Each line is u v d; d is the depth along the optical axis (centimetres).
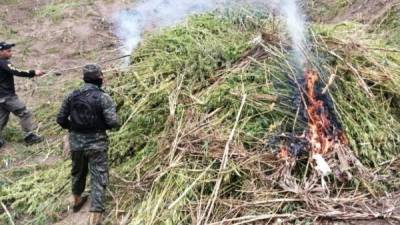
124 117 636
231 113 572
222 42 667
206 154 537
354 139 553
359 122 570
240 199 503
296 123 555
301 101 569
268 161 530
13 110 695
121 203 545
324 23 959
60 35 1068
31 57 986
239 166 522
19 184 605
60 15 1166
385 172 528
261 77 598
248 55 632
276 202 492
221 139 545
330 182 516
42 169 643
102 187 520
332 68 605
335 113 565
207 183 518
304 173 520
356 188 509
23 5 1252
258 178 517
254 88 588
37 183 607
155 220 492
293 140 540
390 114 594
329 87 585
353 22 853
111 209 542
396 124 583
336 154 532
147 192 536
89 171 556
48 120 760
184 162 538
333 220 474
